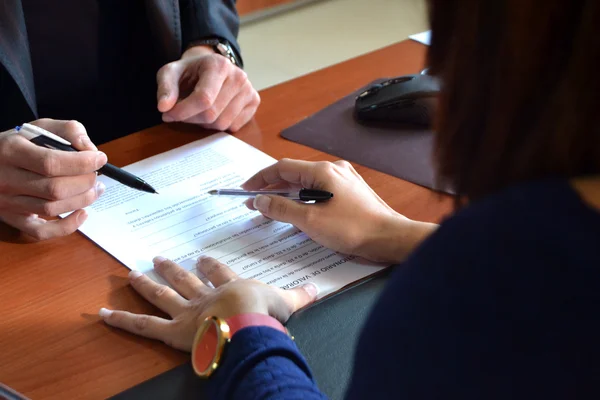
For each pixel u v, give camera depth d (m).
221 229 0.81
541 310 0.32
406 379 0.37
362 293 0.71
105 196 0.88
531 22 0.33
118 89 1.34
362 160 0.94
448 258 0.36
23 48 1.11
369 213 0.77
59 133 0.86
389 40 2.93
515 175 0.37
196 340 0.60
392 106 1.00
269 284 0.71
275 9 3.24
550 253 0.33
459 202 0.43
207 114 1.01
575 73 0.33
